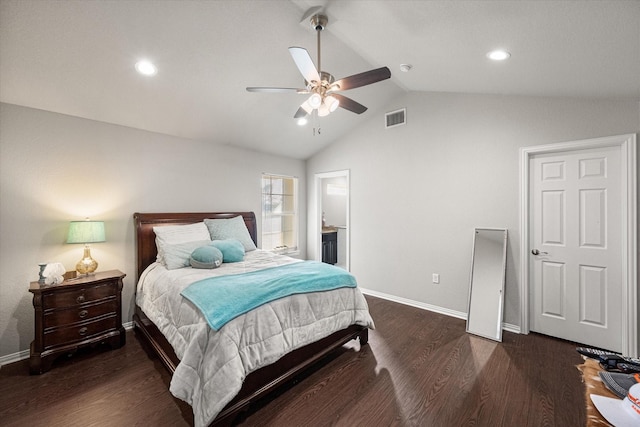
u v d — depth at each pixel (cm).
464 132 329
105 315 256
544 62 199
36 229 252
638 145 234
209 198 384
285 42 245
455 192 336
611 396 91
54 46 202
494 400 188
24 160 246
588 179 260
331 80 239
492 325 286
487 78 260
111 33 200
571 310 270
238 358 164
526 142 287
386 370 225
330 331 229
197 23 208
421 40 211
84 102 260
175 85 267
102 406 183
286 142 439
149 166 326
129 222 310
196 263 274
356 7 189
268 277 233
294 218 515
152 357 246
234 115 338
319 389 201
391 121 396
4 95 230
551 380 210
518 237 293
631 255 238
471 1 149
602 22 140
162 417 174
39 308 221
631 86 210
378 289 414
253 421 171
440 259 350
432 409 180
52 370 225
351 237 448
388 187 401
